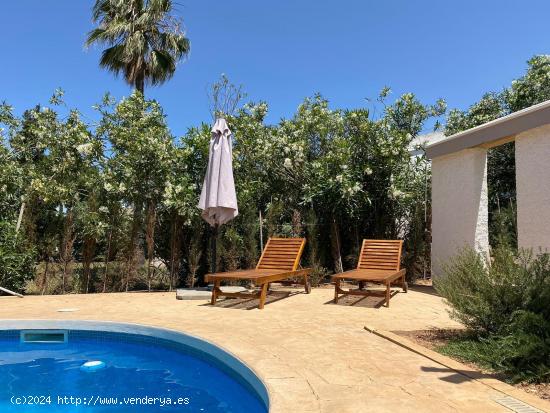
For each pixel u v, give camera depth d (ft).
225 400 13.82
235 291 30.12
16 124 39.32
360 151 38.42
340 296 30.09
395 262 30.63
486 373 13.42
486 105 47.42
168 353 19.15
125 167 34.99
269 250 31.35
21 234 32.60
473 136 30.09
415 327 19.95
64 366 17.20
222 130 31.07
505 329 15.37
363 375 13.01
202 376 16.19
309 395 11.33
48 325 20.92
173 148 36.35
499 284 15.79
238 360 14.60
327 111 40.50
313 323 20.98
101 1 52.31
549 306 14.94
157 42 54.34
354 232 39.68
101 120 37.96
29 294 33.65
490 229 39.60
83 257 33.88
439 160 34.60
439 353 15.48
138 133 36.24
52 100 37.24
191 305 26.71
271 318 22.27
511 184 42.63
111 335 20.68
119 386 15.05
